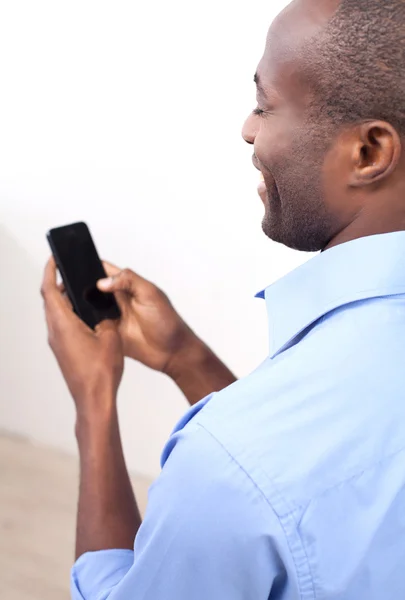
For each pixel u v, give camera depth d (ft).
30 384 7.75
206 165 6.31
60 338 2.54
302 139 1.73
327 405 1.60
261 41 5.81
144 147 6.51
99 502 2.26
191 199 6.46
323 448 1.56
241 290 6.52
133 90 6.40
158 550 1.66
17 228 7.27
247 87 5.96
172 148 6.40
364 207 1.75
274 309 1.90
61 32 6.53
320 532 1.53
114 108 6.52
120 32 6.31
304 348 1.72
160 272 6.79
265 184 1.90
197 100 6.18
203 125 6.22
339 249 1.77
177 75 6.19
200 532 1.59
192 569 1.64
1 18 6.72
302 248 1.93
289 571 1.55
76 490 7.29
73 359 2.48
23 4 6.59
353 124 1.66
